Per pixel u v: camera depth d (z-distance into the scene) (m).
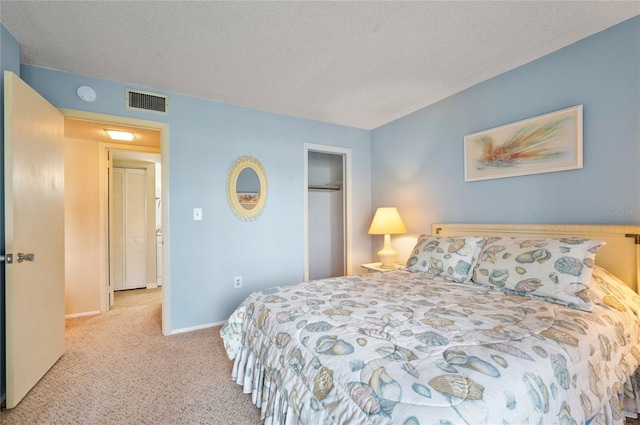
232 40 1.88
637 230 1.64
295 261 3.27
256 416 1.53
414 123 3.17
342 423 0.86
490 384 0.83
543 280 1.61
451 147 2.77
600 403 1.10
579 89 1.91
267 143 3.12
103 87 2.38
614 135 1.77
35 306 1.80
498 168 2.36
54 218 2.06
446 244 2.32
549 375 0.94
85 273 3.24
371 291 1.81
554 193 2.04
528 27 1.77
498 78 2.37
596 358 1.15
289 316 1.42
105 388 1.79
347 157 3.67
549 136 2.05
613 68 1.77
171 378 1.90
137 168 4.59
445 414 0.73
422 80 2.46
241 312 1.95
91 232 3.28
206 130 2.80
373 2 1.55
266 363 1.42
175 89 2.59
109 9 1.58
